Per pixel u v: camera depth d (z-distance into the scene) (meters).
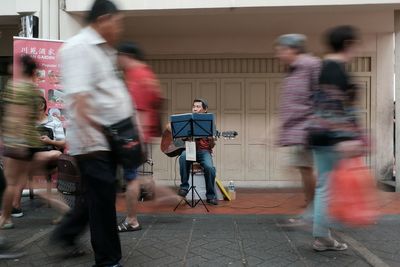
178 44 8.49
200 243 4.17
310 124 3.69
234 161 8.51
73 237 3.68
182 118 5.70
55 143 5.02
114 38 3.20
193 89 8.54
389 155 8.30
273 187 8.24
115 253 3.26
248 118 8.48
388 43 8.38
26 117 4.20
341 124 3.46
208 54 8.48
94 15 3.12
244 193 7.39
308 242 4.18
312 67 3.82
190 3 6.47
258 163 8.47
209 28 7.97
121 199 6.21
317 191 3.74
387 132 8.34
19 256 3.75
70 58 3.01
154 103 3.96
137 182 4.65
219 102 8.51
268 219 5.18
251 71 8.48
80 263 3.57
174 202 6.13
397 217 5.18
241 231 4.62
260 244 4.13
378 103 8.40
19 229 4.71
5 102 4.21
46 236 4.41
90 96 3.07
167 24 7.66
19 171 4.38
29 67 4.32
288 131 3.98
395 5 6.39
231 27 7.92
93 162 3.18
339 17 7.34
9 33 8.28
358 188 3.38
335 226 3.95
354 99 3.52
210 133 5.76
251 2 6.42
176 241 4.24
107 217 3.21
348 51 3.56
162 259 3.70
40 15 6.73
